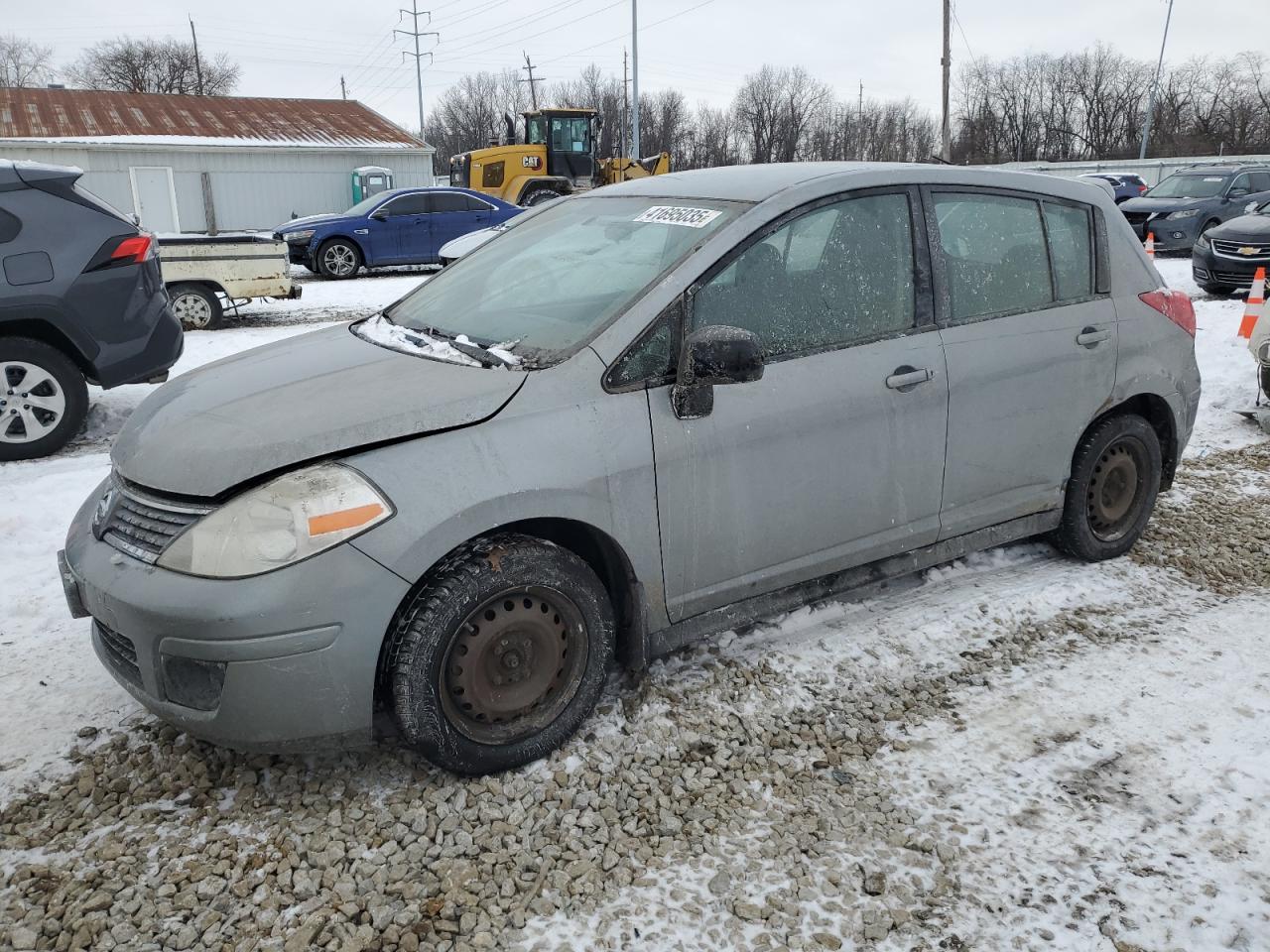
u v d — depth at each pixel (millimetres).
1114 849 2615
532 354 2984
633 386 2953
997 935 2326
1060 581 4191
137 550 2635
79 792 2762
